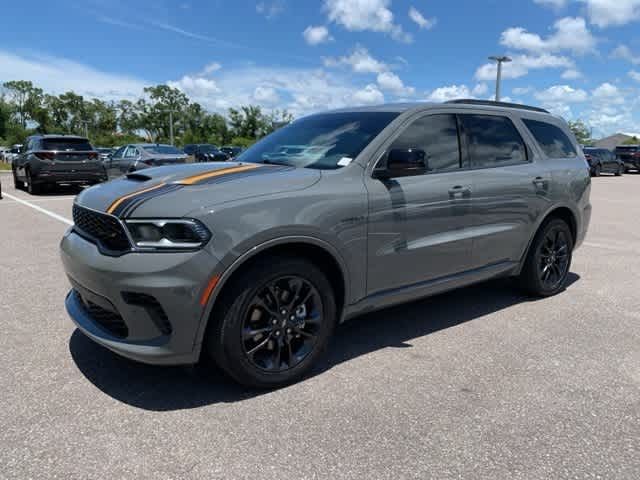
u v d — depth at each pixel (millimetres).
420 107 3869
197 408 2857
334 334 3988
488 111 4406
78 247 3039
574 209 5008
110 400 2928
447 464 2387
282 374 3080
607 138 101125
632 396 3037
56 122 97812
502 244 4340
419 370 3359
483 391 3080
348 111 4207
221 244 2729
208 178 3125
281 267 2967
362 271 3375
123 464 2359
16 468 2318
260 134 78438
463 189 3910
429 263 3775
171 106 88000
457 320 4316
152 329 2768
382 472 2326
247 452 2457
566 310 4602
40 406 2850
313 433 2623
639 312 4559
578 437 2615
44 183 13914
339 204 3172
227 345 2863
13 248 6891
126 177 3529
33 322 4117
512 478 2297
